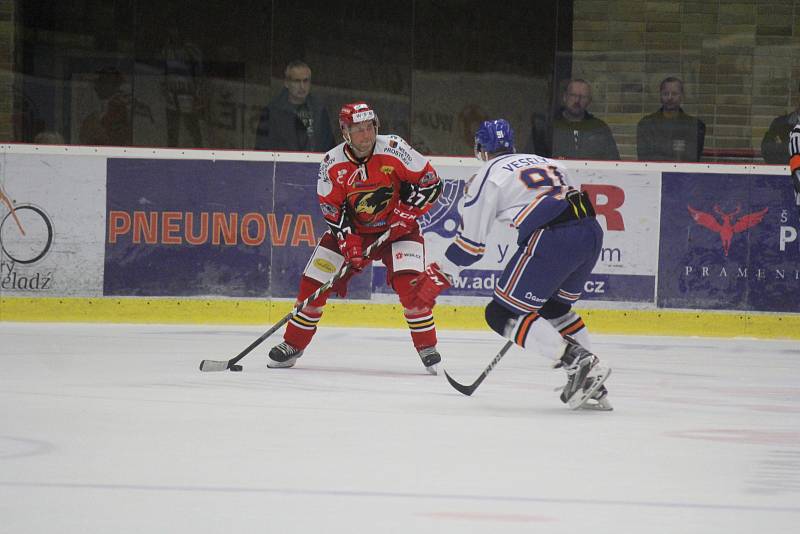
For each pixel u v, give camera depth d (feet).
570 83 81.20
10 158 77.10
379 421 40.60
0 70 80.48
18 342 64.90
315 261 57.47
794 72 79.87
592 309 78.18
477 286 77.92
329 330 75.92
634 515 27.43
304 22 81.61
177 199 78.02
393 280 56.08
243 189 78.28
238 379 51.62
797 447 37.40
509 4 81.56
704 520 27.07
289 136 81.15
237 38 81.15
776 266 77.87
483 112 82.33
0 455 33.14
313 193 78.43
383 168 54.75
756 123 80.12
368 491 29.27
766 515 27.73
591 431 39.55
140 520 25.88
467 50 82.23
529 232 43.42
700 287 77.97
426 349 55.52
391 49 82.23
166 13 80.74
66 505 27.20
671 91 80.28
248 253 78.18
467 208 44.57
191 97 81.15
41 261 77.41
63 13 80.43
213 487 29.35
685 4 80.18
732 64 80.12
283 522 25.96
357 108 53.78
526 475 31.73
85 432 37.09
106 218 77.66
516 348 67.67
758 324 77.97
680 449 36.50
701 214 78.07
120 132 81.05
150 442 35.50
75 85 80.74
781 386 54.34
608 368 43.09
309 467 32.14
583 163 78.74
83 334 69.97
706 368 60.85
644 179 78.28
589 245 43.68
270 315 78.43
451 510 27.48
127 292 77.87
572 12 81.00
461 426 39.88
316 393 47.78
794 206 77.82
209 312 78.23
